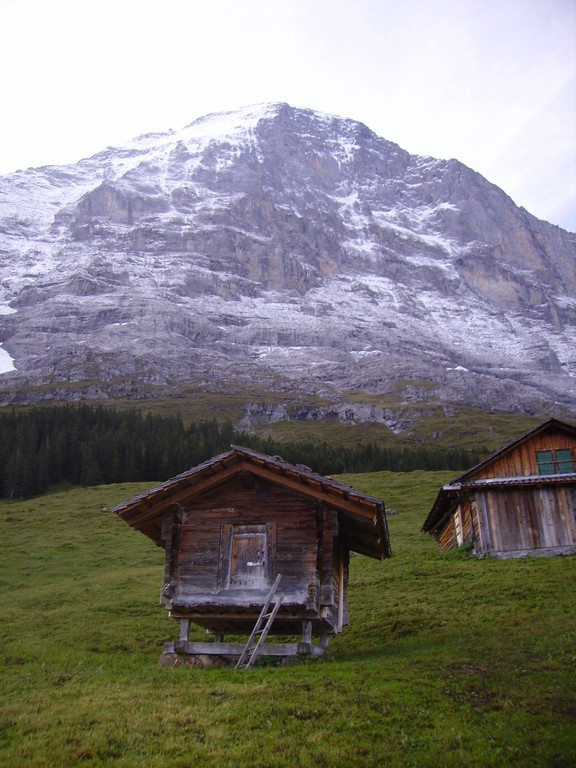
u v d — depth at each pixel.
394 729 18.97
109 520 81.31
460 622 32.44
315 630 29.02
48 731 19.05
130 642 34.50
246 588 27.72
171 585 28.08
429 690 21.69
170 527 29.19
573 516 47.41
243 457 28.89
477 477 50.78
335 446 195.62
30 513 85.19
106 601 44.78
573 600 33.00
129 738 18.48
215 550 28.53
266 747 17.89
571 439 50.31
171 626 37.94
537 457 50.25
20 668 27.80
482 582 40.34
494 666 23.62
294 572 27.56
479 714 19.84
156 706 21.09
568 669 22.47
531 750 17.48
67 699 22.27
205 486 29.16
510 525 48.09
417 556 53.09
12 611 43.41
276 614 27.41
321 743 18.08
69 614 41.47
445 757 17.31
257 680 23.61
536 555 46.75
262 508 28.81
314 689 22.06
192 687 23.16
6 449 123.44
